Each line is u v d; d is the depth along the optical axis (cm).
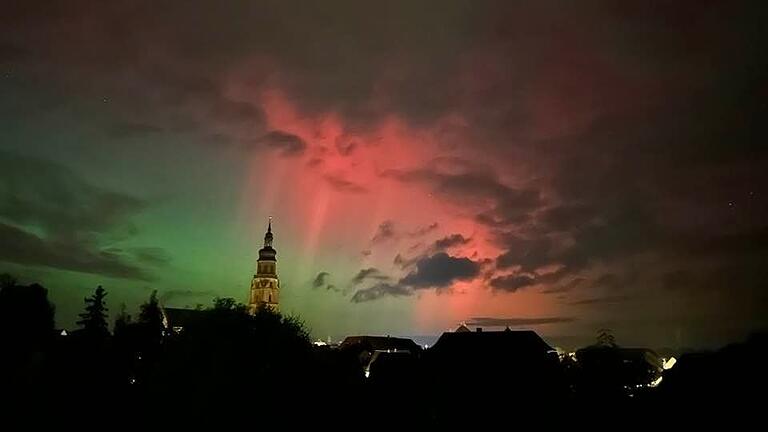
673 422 4297
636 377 7919
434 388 6331
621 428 4762
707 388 4322
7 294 7444
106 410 4381
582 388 6594
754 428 3756
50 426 4203
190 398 3569
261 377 3747
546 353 7600
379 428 4956
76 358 5544
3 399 4588
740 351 4484
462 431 5275
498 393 6062
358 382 5128
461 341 7775
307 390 4041
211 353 3722
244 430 3538
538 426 5278
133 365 5822
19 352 6384
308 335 4453
